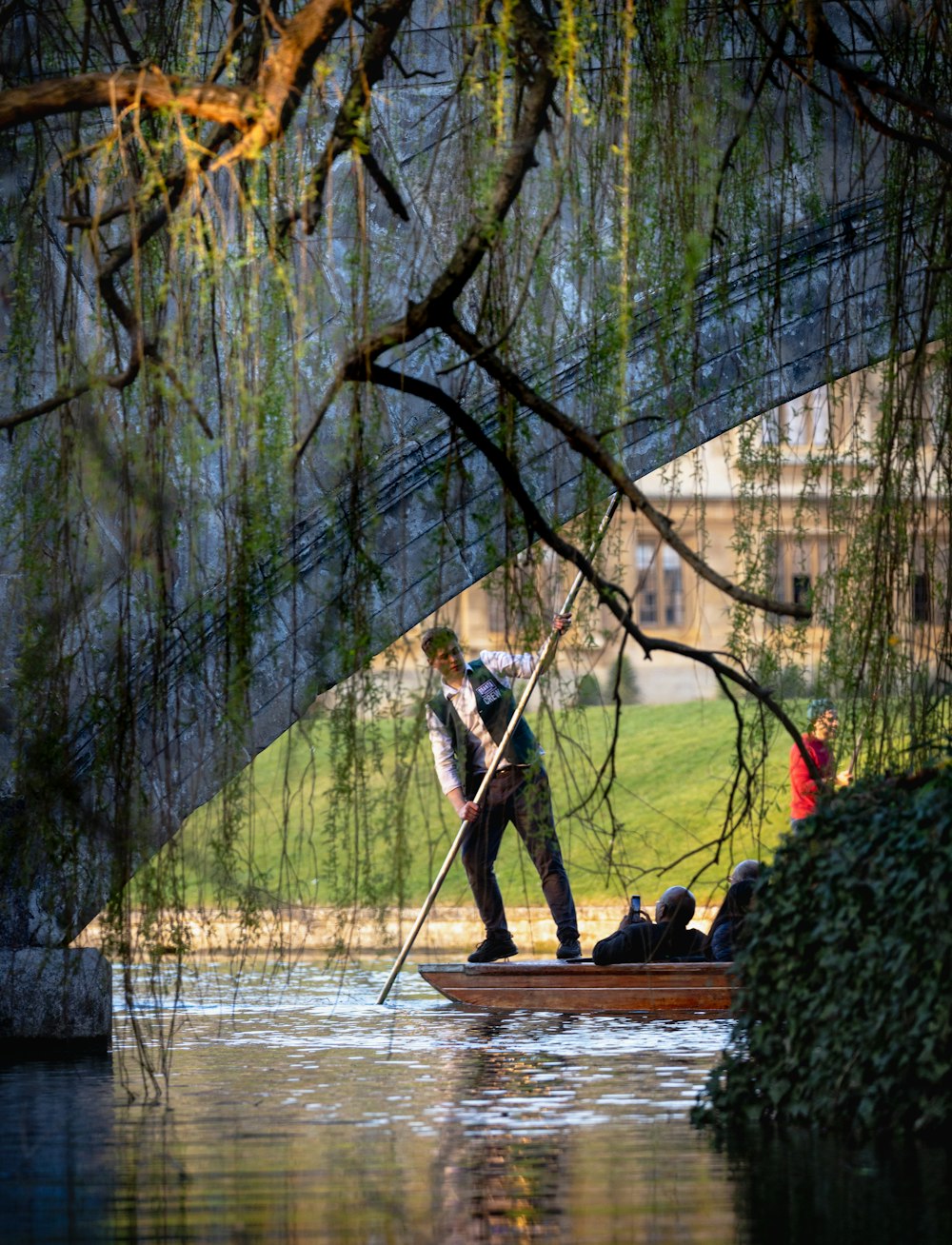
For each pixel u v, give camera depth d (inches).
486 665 1224.2
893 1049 633.0
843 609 825.5
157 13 847.1
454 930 1881.2
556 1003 1195.9
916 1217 521.0
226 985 1416.1
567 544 727.1
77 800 882.1
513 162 701.3
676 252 832.3
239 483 780.6
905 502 824.3
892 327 852.0
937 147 804.0
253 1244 514.0
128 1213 559.8
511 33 727.1
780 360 1010.1
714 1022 1112.8
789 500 877.8
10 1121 746.8
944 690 813.2
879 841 649.0
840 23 997.2
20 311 893.2
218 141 714.8
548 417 706.8
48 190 932.0
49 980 987.9
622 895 827.4
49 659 864.9
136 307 714.8
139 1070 907.4
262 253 755.4
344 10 658.2
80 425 823.7
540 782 851.4
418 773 813.9
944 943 607.8
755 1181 580.7
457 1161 630.5
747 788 812.6
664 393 975.6
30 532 863.7
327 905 1425.9
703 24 930.7
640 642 743.7
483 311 780.6
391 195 748.0
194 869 829.2
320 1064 922.7
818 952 673.0
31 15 906.7
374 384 734.5
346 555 812.6
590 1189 576.4
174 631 876.0
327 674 936.9
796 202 983.6
